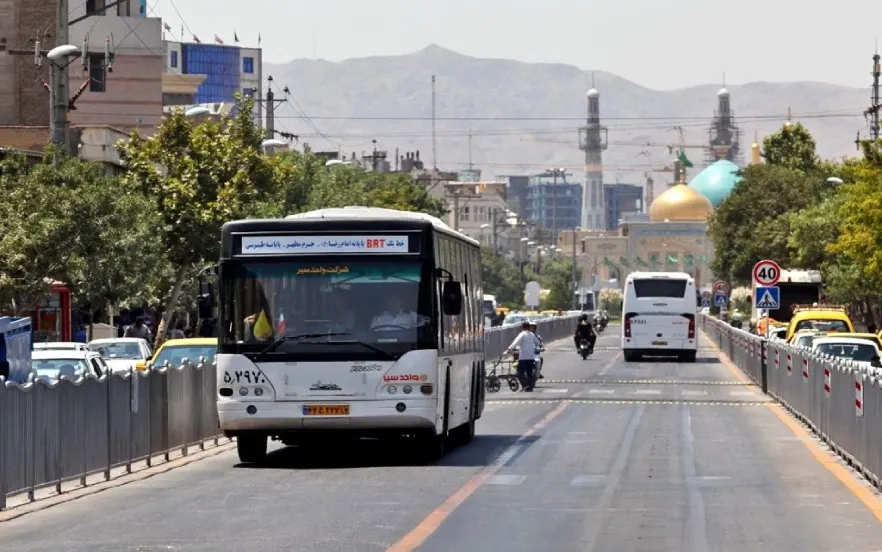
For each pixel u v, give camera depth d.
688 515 37.88
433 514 37.94
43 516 39.91
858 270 146.25
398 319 51.38
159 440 55.19
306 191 171.50
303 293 51.66
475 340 63.12
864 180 115.38
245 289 51.84
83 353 67.50
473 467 50.91
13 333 53.84
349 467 51.56
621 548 32.28
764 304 110.62
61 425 45.19
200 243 109.25
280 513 38.59
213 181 110.69
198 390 61.19
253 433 51.91
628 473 48.66
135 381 52.38
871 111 153.12
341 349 51.12
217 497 42.78
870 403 46.25
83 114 181.38
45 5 161.50
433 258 51.88
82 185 94.19
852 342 86.50
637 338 150.00
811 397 68.31
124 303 106.69
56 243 90.00
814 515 37.94
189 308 128.25
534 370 101.94
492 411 81.81
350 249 51.75
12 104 160.75
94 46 181.12
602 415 78.38
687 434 65.44
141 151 111.19
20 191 91.25
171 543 33.31
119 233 98.50
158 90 183.12
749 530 35.16
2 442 40.66
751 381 114.00
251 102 117.50
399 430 51.47
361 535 34.19
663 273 150.62
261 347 51.41
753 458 54.19
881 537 34.03
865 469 47.22
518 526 35.75
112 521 37.81
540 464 51.88
